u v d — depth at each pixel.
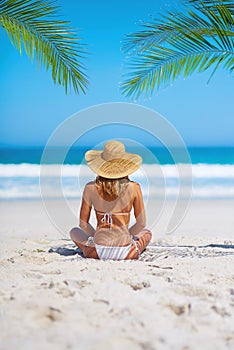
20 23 6.39
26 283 3.51
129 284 3.56
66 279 3.60
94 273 3.90
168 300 3.05
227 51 6.21
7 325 2.60
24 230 7.36
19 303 2.91
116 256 4.84
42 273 3.99
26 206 10.57
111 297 3.13
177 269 4.23
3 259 4.66
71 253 5.36
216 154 34.25
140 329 2.60
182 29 6.27
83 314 2.80
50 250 5.45
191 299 3.16
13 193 12.95
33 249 5.47
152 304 3.01
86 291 3.26
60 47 6.64
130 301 3.05
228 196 12.66
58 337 2.45
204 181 16.17
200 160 30.81
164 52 6.66
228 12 5.71
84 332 2.53
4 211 9.80
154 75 6.89
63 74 6.84
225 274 4.03
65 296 3.15
